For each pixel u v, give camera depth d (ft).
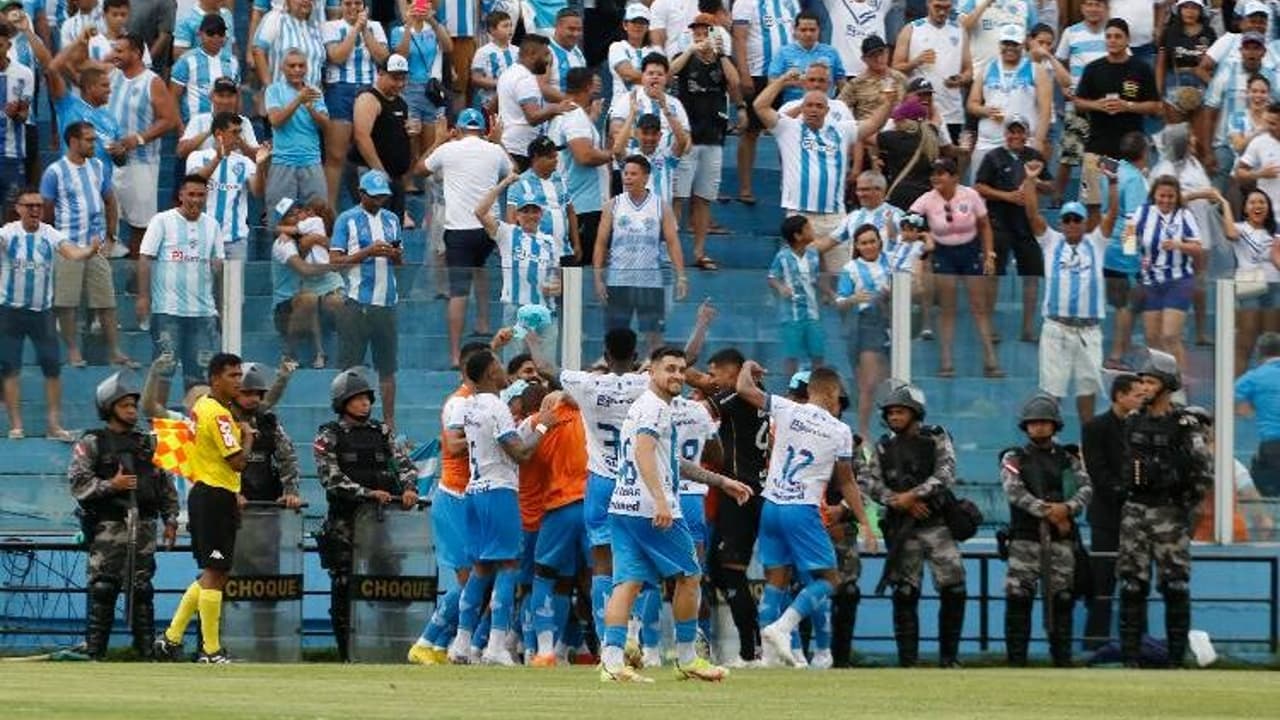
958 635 220.23
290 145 268.62
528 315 226.38
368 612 214.07
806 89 277.23
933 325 234.17
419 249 276.41
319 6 280.72
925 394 234.38
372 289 226.17
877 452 219.82
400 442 217.36
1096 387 236.63
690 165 276.82
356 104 272.10
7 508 223.71
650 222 245.86
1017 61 288.51
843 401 210.18
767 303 232.94
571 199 264.31
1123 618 222.69
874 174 254.88
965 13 294.25
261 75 280.10
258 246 266.36
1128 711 147.54
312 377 225.76
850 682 175.32
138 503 208.74
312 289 225.35
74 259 222.69
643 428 163.94
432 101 282.15
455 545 203.62
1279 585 239.91
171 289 223.71
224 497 203.00
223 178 260.42
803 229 232.94
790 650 201.87
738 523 209.26
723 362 211.41
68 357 223.51
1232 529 239.91
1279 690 173.06
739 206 291.17
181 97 278.87
